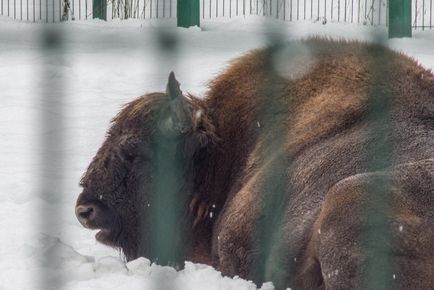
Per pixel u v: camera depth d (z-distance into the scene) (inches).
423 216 489.1
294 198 553.3
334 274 491.5
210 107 615.8
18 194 838.5
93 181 589.0
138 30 1859.0
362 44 607.5
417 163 509.0
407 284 481.4
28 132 1101.7
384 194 495.8
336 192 506.6
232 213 578.2
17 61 1555.1
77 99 1273.4
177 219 595.2
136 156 584.4
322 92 587.5
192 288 558.6
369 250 484.7
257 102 601.6
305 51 608.4
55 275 595.5
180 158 589.0
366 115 564.7
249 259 564.7
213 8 2295.8
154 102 588.1
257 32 1812.3
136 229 593.3
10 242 685.3
